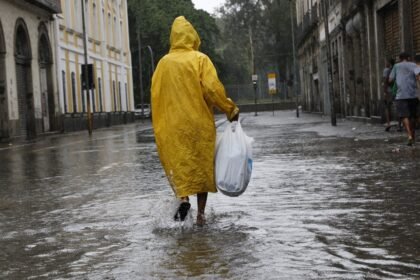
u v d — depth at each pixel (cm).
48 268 546
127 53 6712
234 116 713
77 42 4856
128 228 703
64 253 599
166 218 725
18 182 1266
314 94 5872
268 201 831
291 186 962
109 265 544
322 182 988
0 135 3359
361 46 2986
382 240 583
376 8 2633
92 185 1140
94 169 1454
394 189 876
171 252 575
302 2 6481
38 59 4003
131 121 6606
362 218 688
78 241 650
